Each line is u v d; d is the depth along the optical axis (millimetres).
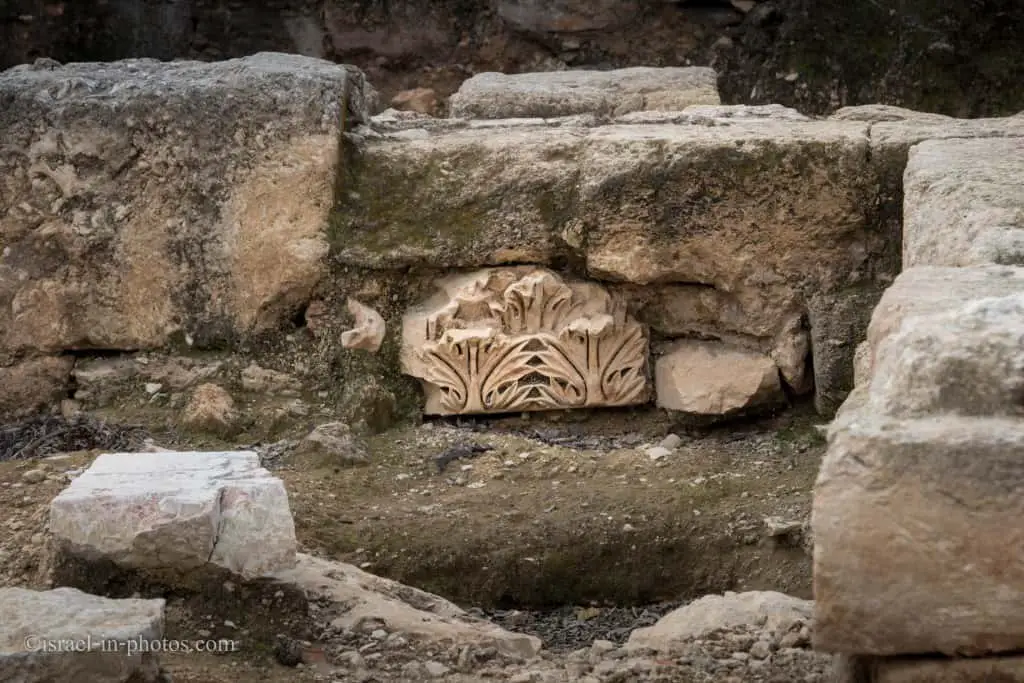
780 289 12523
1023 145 11680
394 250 12797
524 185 12758
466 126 14102
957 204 9469
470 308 12766
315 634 7957
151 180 12953
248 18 22266
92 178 12961
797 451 12281
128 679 6352
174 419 12703
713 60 21516
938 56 20641
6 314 13062
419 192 13008
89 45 21969
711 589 10695
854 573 5332
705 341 12906
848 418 5551
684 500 11211
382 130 14016
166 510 7941
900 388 5590
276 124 12891
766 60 21328
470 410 12773
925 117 14328
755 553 10711
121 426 12445
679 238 12484
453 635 8125
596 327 12648
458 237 12766
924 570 5289
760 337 12680
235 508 8094
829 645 5402
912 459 5289
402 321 12977
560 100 15930
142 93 12898
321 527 10750
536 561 10703
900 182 12250
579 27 21797
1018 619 5238
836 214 12336
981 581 5258
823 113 21078
